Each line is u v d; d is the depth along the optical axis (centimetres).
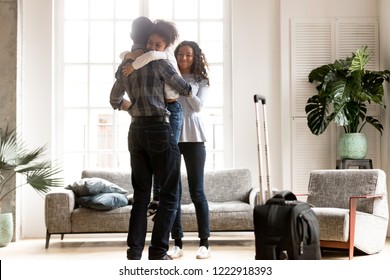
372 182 483
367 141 617
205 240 414
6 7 598
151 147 313
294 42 623
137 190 324
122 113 637
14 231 576
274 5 630
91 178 538
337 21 625
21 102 609
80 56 635
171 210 321
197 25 639
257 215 326
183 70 409
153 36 330
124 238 589
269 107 622
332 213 441
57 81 630
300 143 616
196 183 403
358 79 562
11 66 595
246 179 578
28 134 613
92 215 514
